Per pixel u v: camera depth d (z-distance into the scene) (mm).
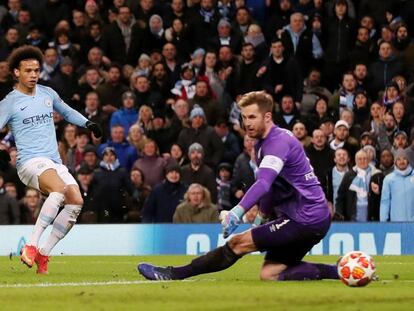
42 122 20609
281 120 35875
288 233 17250
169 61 39438
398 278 19703
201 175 33688
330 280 17859
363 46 39094
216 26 40938
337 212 32281
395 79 36438
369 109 36000
